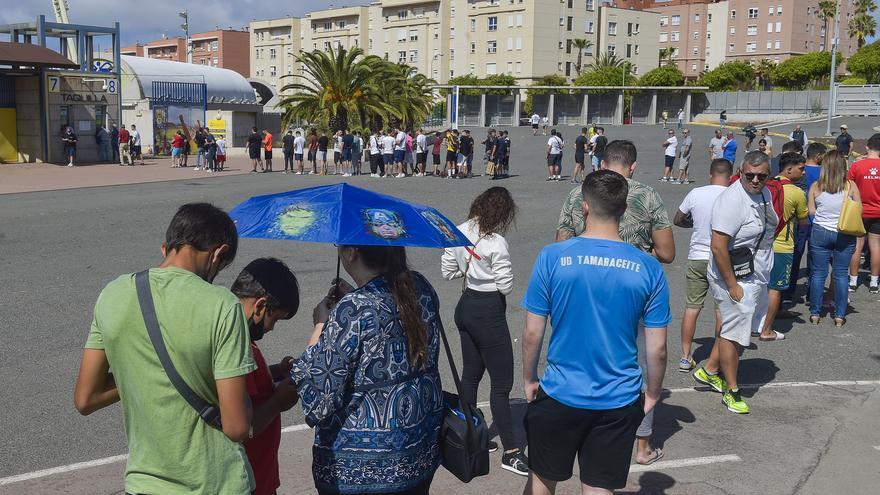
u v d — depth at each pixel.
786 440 5.18
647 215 4.57
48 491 4.27
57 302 8.84
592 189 3.33
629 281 3.20
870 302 9.12
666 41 129.75
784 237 7.34
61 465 4.62
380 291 2.79
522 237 13.80
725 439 5.19
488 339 4.65
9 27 34.75
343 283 3.19
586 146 26.67
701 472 4.69
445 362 6.81
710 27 126.38
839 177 7.84
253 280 2.95
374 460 2.74
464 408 3.01
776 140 45.19
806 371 6.64
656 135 51.31
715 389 6.14
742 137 47.75
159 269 2.52
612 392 3.21
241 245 12.93
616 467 3.26
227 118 40.47
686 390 6.15
